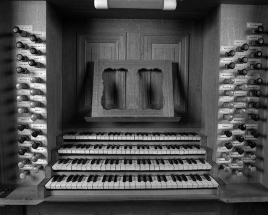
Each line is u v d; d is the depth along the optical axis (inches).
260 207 64.4
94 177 58.7
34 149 62.5
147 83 68.4
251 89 63.6
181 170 60.7
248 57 62.8
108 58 72.5
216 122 63.4
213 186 57.4
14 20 60.7
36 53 58.9
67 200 55.4
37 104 59.3
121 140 66.2
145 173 60.9
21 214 62.9
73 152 62.3
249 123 64.4
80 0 59.1
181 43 73.2
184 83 73.4
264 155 64.7
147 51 72.8
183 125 74.0
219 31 62.0
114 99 67.4
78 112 72.8
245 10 62.1
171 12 66.7
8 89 62.0
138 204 63.1
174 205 63.6
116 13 67.5
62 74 72.3
